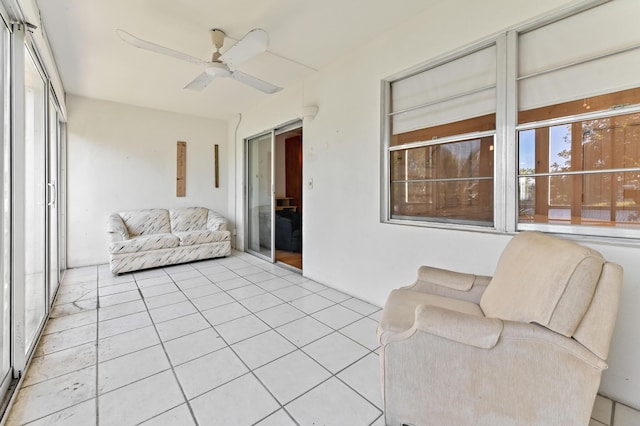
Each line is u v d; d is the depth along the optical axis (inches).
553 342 41.9
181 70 127.6
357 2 84.9
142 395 60.3
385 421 52.1
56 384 63.4
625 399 58.1
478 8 78.3
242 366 70.4
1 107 58.3
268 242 178.2
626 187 60.4
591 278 41.2
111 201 172.4
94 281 136.5
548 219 70.3
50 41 102.7
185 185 198.8
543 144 70.5
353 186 116.0
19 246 64.0
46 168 98.3
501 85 75.3
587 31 63.4
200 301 112.2
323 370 68.9
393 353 49.6
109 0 82.0
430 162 94.0
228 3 84.0
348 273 119.6
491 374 44.4
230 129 212.4
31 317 79.1
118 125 173.5
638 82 57.7
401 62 96.9
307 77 136.5
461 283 68.2
